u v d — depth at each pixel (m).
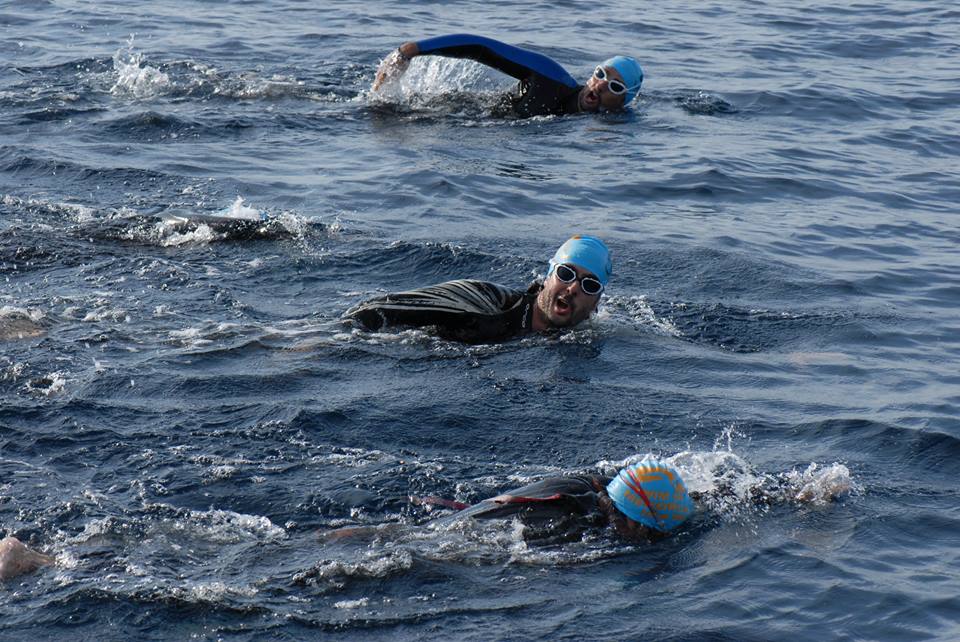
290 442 7.86
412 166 14.72
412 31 22.25
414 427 8.23
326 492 7.28
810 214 14.11
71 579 6.15
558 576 6.46
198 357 9.09
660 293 11.31
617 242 12.56
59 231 11.68
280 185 13.66
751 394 9.15
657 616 6.11
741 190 14.81
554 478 7.28
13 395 8.24
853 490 7.58
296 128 16.12
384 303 10.03
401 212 13.05
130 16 21.92
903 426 8.52
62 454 7.50
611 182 14.74
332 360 9.23
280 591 6.15
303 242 11.88
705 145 16.66
